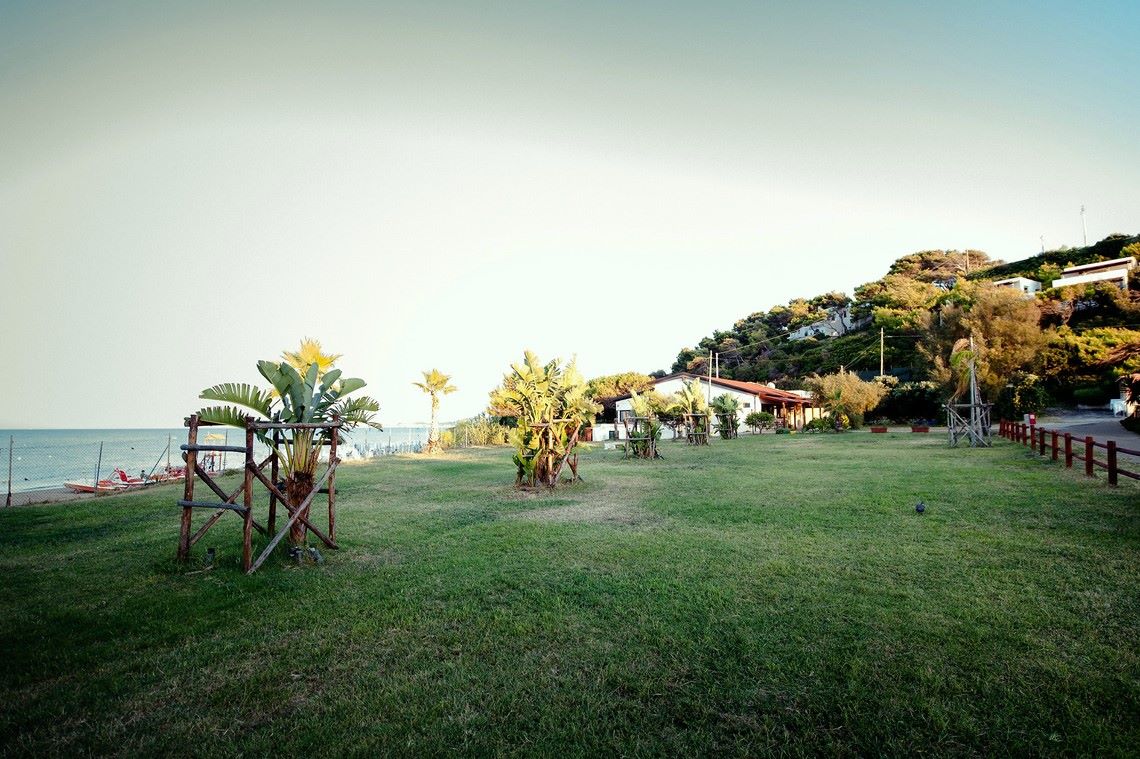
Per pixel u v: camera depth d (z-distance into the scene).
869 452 21.08
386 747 3.14
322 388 8.31
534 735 3.24
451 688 3.79
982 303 40.44
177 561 6.91
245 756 3.09
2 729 3.35
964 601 5.09
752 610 5.02
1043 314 45.81
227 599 5.63
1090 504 9.14
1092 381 38.38
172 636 4.74
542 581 6.06
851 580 5.80
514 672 4.01
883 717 3.33
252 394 7.36
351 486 15.15
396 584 6.07
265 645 4.54
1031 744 3.04
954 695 3.54
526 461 14.09
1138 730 3.13
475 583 6.05
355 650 4.44
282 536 7.02
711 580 5.92
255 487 15.37
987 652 4.09
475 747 3.13
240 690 3.83
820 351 64.94
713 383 41.94
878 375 52.03
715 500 11.07
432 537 8.49
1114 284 48.38
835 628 4.57
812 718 3.36
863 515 9.13
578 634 4.63
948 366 41.03
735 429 33.91
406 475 18.08
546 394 14.48
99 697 3.75
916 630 4.48
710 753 3.06
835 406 40.22
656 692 3.68
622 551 7.22
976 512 8.98
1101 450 16.94
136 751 3.14
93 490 19.97
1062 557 6.36
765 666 3.98
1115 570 5.83
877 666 3.92
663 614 5.00
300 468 7.71
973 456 17.86
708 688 3.71
